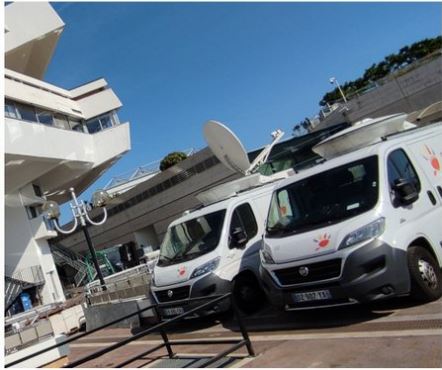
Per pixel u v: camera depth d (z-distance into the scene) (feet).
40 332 29.43
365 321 19.80
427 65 96.68
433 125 25.40
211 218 29.78
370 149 21.77
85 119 102.47
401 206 20.10
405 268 18.86
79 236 172.65
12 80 84.23
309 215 21.88
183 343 21.89
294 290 20.71
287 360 17.49
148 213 137.90
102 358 29.09
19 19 97.50
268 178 39.29
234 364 18.74
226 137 45.73
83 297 59.62
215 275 27.27
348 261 18.97
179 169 120.26
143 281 41.91
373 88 107.86
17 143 77.71
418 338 16.11
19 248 91.66
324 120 121.39
